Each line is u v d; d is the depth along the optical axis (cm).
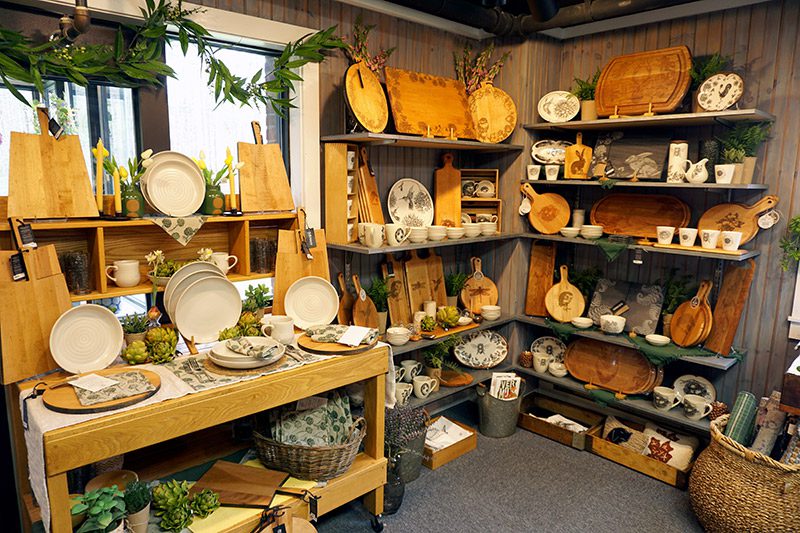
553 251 369
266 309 279
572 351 363
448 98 331
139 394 184
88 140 229
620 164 328
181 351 235
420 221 347
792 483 221
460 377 353
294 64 264
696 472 254
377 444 251
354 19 301
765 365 302
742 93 281
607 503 273
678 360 333
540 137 366
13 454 220
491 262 388
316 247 277
